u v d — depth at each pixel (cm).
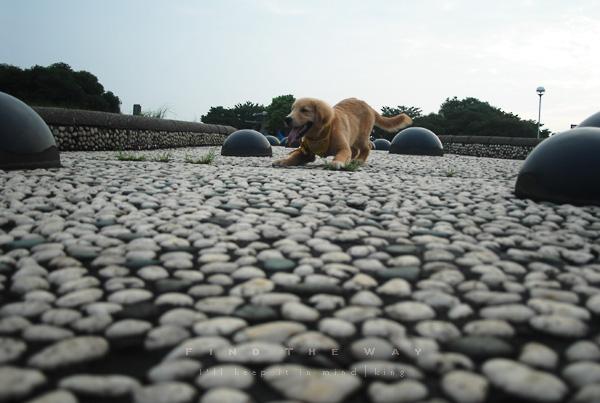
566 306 144
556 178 359
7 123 459
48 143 501
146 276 175
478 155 1956
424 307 146
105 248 212
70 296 150
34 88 2172
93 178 447
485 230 262
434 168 781
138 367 113
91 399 98
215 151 1175
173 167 596
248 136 989
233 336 128
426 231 254
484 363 113
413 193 412
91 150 956
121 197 337
